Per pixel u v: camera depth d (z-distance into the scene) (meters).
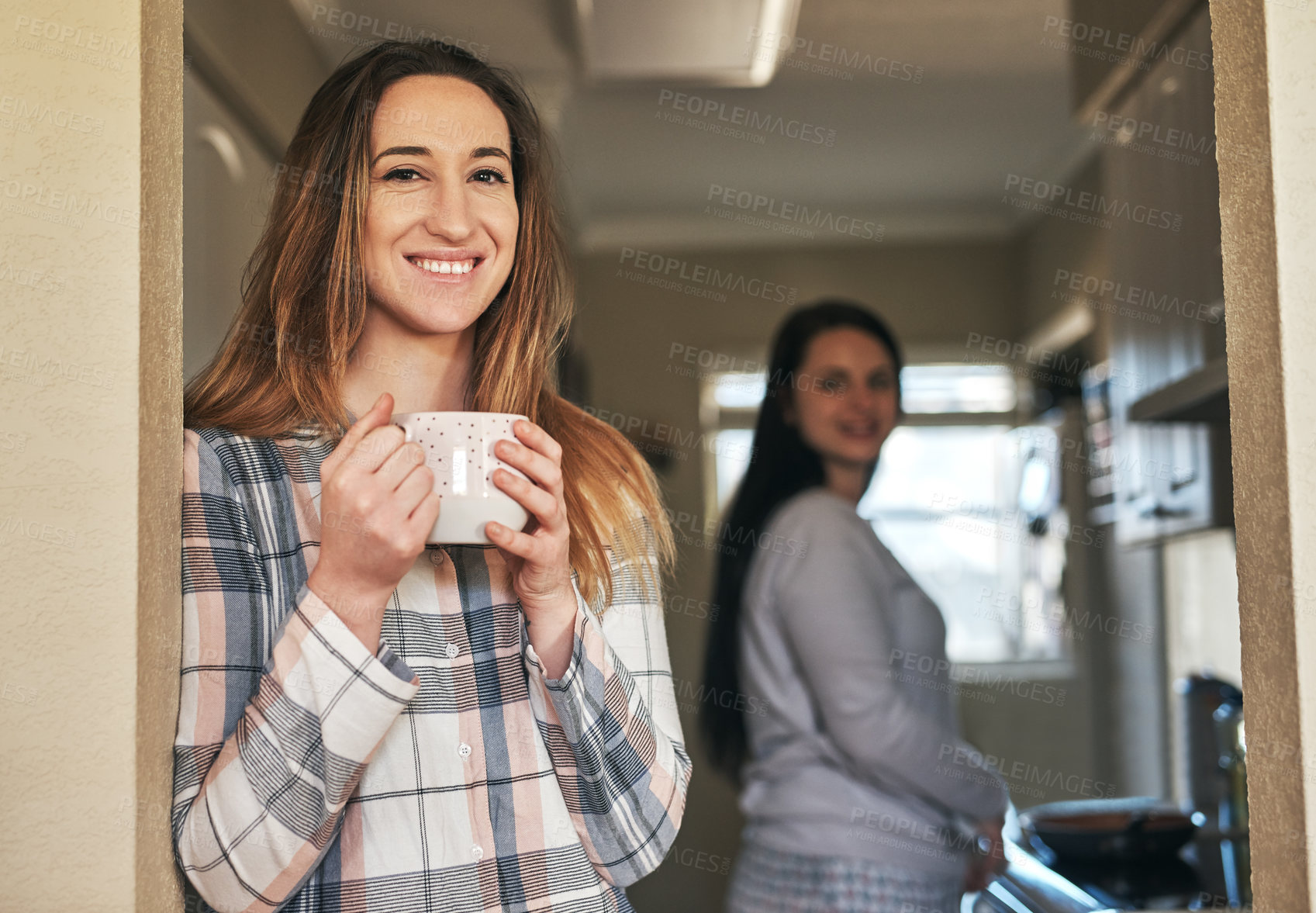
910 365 4.63
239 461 0.82
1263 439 0.71
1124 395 2.87
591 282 4.74
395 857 0.79
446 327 0.91
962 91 3.48
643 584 0.98
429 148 0.90
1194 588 3.47
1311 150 0.70
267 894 0.73
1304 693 0.68
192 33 1.79
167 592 0.73
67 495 0.66
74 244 0.67
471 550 0.87
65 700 0.66
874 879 1.79
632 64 3.18
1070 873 1.97
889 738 1.81
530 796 0.83
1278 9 0.70
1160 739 3.63
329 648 0.71
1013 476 4.48
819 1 2.84
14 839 0.65
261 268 0.94
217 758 0.73
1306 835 0.67
